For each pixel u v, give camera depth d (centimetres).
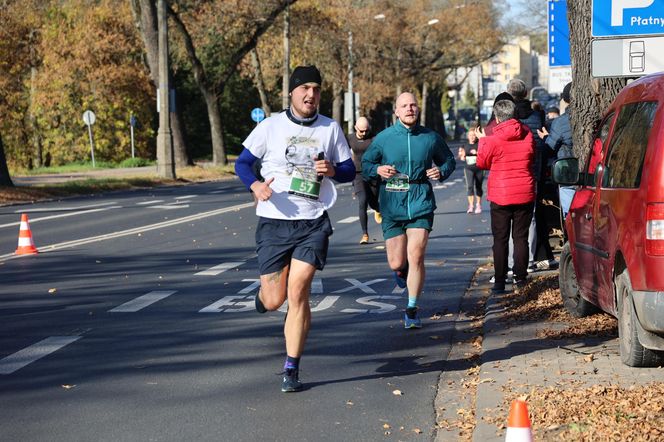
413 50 9294
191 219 2492
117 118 7638
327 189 816
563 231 1348
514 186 1230
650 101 807
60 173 5712
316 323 1102
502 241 1245
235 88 9131
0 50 5862
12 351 948
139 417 718
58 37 7038
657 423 614
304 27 5791
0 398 774
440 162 1057
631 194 785
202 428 690
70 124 7594
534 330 981
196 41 5531
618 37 1023
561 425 628
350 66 7125
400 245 1059
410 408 745
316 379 838
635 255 764
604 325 981
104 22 6988
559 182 1001
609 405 662
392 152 1038
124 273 1503
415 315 1062
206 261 1644
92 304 1220
